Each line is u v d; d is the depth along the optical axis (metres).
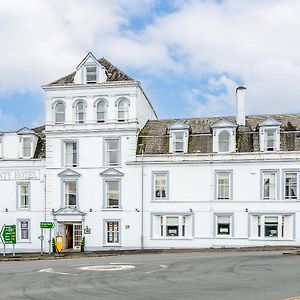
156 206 45.69
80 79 47.62
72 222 47.06
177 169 45.62
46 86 47.72
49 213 47.31
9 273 24.45
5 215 48.28
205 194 45.03
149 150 46.47
